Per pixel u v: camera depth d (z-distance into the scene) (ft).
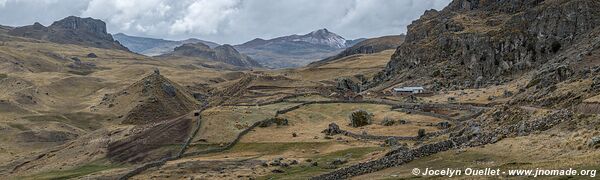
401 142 361.51
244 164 349.00
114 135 586.45
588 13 646.74
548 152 196.34
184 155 427.74
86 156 509.35
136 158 455.22
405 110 528.63
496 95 532.32
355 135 423.64
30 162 544.62
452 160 219.00
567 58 568.00
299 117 557.33
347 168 246.88
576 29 643.45
